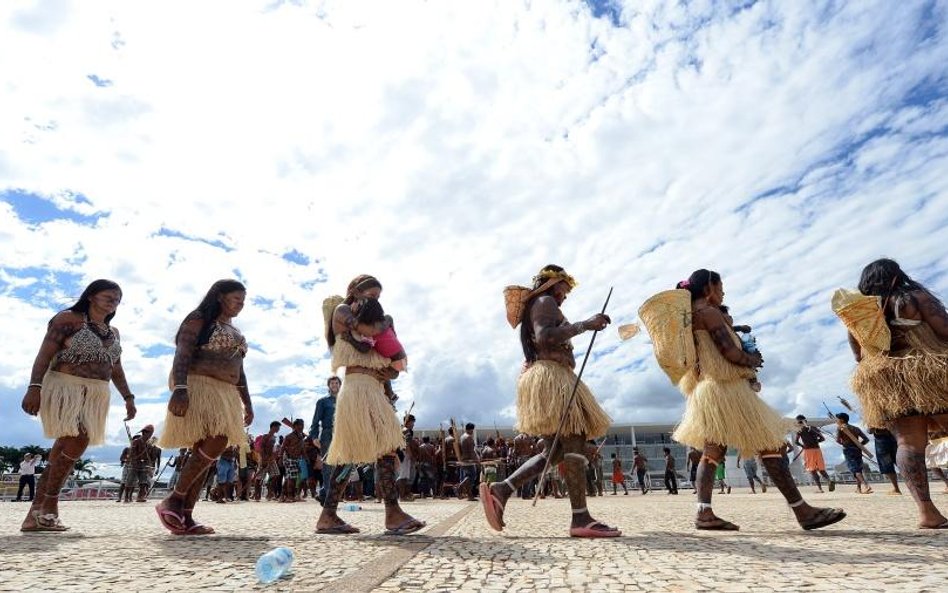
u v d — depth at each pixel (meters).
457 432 16.44
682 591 2.18
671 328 4.49
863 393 4.14
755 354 4.48
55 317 5.02
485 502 4.25
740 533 4.24
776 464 4.37
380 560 3.01
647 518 6.36
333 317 4.55
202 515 7.62
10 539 4.14
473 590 2.27
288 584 2.43
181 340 4.53
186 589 2.32
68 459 4.96
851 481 25.92
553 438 4.25
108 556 3.23
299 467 14.21
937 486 11.91
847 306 4.14
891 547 3.18
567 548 3.46
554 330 4.15
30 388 4.85
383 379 4.56
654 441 44.56
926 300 3.99
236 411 4.67
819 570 2.55
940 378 3.80
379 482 4.54
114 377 5.47
